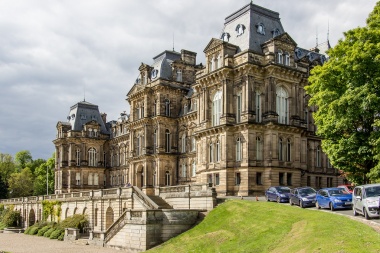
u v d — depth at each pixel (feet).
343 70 143.33
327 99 147.23
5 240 209.67
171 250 128.36
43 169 519.60
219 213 143.95
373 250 68.03
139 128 300.20
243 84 199.72
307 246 81.00
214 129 206.08
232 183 198.80
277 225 111.75
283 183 198.70
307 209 127.03
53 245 180.86
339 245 73.82
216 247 116.16
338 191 130.82
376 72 135.95
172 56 307.58
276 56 205.05
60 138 408.26
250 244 104.78
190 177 275.39
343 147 142.92
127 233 152.25
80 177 398.83
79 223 211.82
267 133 197.98
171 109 291.79
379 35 137.80
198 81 221.66
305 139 214.90
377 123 130.62
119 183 388.98
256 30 212.84
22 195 466.70
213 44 214.48
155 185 284.20
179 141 290.76
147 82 300.20
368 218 101.71
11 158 526.16
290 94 209.67
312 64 230.07
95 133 410.93
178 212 146.51
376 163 141.38
